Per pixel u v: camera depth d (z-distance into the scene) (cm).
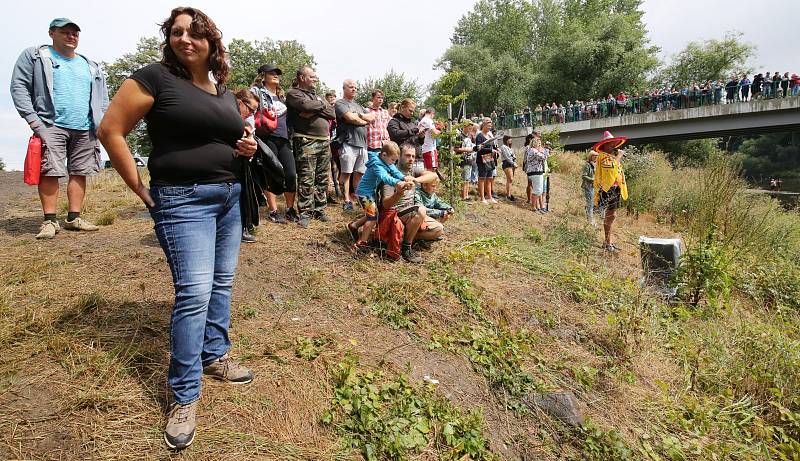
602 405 352
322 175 590
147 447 206
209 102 215
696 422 359
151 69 203
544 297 494
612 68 3888
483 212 832
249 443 223
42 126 431
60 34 438
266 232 523
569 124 3039
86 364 249
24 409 213
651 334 455
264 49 3644
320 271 442
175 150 211
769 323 555
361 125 637
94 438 204
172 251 214
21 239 439
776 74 2542
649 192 1187
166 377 252
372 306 397
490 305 442
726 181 894
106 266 379
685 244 755
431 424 280
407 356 342
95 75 475
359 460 241
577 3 5256
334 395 275
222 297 249
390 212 495
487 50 4525
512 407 324
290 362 293
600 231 875
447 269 500
